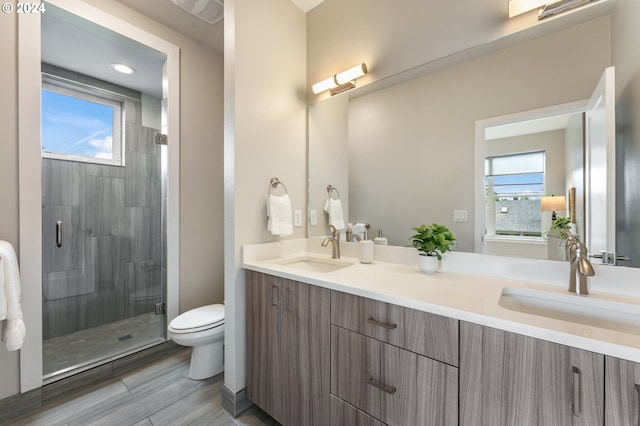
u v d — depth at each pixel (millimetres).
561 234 1167
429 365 922
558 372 714
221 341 1955
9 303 1264
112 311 2641
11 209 1509
